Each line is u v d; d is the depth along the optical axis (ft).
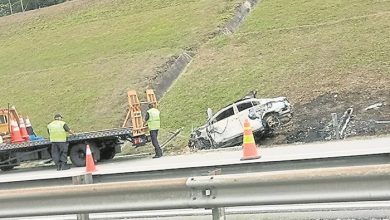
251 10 132.46
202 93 88.63
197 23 127.75
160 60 107.24
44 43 158.61
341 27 96.07
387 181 16.17
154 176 24.47
